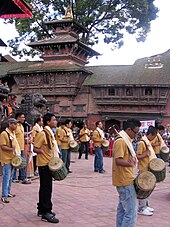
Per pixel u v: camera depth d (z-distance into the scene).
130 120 5.67
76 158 21.58
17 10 10.21
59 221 7.13
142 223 7.24
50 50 34.66
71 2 38.31
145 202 7.99
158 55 34.78
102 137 15.05
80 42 33.97
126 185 5.45
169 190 11.41
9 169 8.64
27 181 11.28
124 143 5.53
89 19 37.81
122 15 38.75
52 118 7.30
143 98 30.25
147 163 7.82
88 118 32.06
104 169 16.28
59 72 32.03
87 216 7.62
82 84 32.59
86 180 12.71
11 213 7.61
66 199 9.27
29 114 15.58
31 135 12.10
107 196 9.92
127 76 32.41
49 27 37.75
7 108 15.41
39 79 33.09
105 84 31.31
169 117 29.92
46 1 38.06
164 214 8.13
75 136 25.06
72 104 32.56
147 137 8.27
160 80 30.52
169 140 20.44
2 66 38.12
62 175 7.05
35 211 7.83
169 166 18.70
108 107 31.67
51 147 7.18
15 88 35.28
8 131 8.65
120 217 5.70
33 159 12.56
